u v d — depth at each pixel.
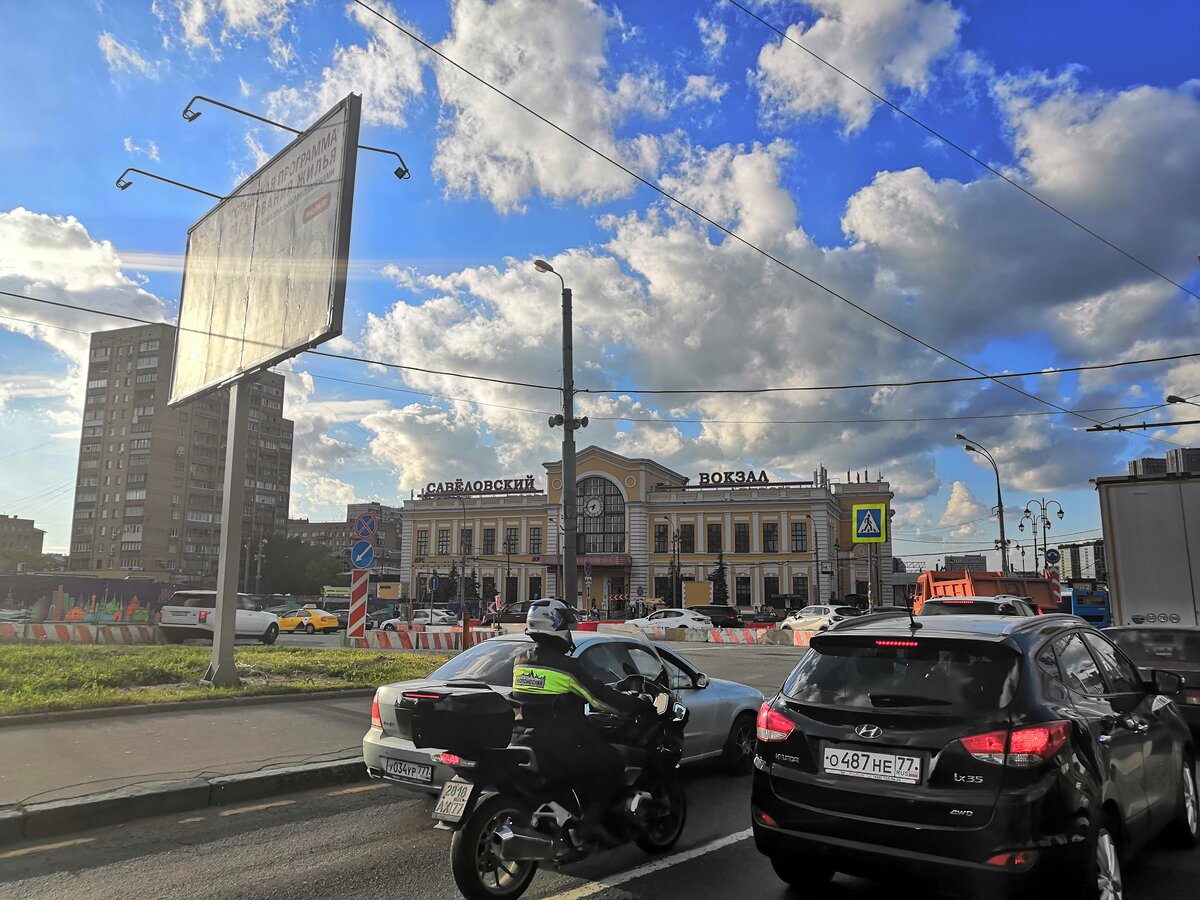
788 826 4.43
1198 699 9.12
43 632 21.22
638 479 81.62
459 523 89.12
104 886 4.94
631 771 5.28
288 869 5.26
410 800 7.16
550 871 5.21
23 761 7.55
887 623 5.09
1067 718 4.18
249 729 9.36
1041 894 3.79
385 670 14.71
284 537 111.19
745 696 8.51
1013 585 22.80
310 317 12.52
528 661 5.04
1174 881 5.05
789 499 77.25
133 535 112.06
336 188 12.52
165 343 115.44
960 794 3.94
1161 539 14.39
